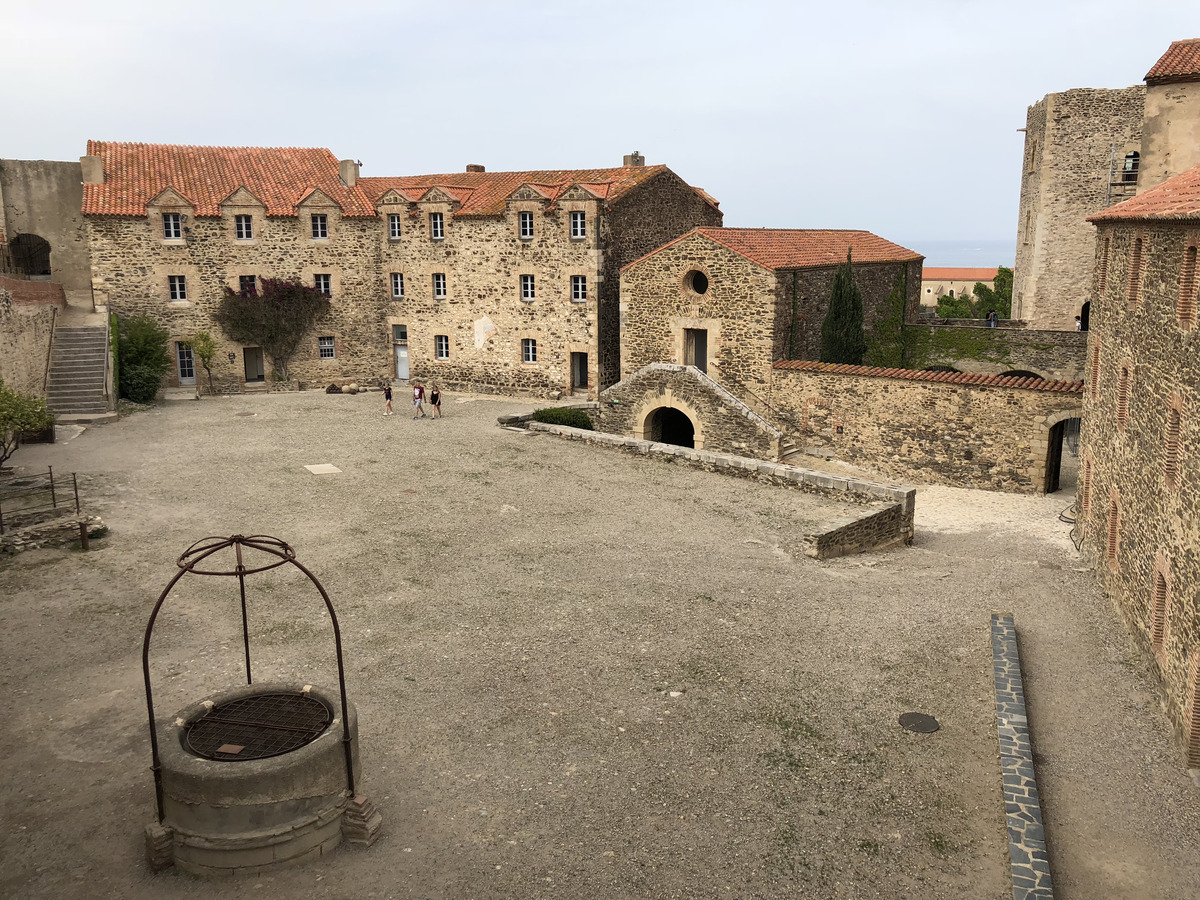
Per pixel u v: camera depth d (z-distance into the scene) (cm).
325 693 969
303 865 870
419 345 3950
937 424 2694
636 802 996
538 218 3562
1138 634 1398
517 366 3744
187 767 833
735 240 3145
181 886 835
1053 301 4216
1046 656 1402
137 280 3628
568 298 3559
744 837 941
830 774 1061
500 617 1497
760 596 1627
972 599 1655
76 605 1470
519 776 1039
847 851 923
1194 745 1075
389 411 3350
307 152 4169
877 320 3591
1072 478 2808
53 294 3216
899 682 1299
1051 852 927
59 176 3759
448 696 1223
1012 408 2558
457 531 1956
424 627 1448
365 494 2223
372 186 4097
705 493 2323
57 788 978
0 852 873
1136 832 960
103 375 3120
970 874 890
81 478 2253
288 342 3834
